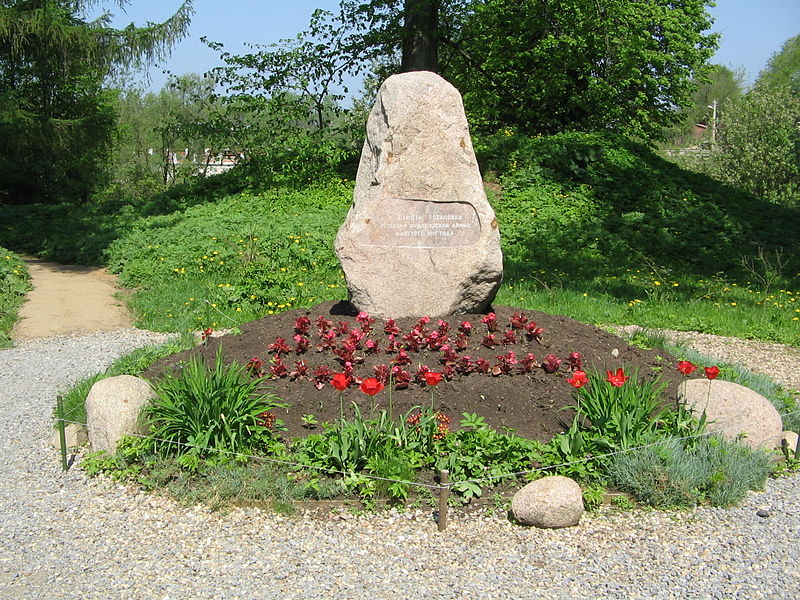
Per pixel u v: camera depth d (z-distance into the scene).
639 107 29.80
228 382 5.61
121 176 47.81
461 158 7.46
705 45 31.14
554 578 4.22
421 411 5.74
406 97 7.36
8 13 19.47
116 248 16.02
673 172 21.08
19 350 9.98
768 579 4.23
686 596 4.06
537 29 25.84
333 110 23.00
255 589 4.09
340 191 20.00
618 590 4.11
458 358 6.47
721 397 5.93
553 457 5.35
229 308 11.70
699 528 4.81
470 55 23.73
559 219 17.77
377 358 6.60
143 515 4.95
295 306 11.57
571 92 26.75
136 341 10.42
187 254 14.57
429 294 7.40
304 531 4.70
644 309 11.98
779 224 19.09
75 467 5.74
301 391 6.22
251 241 14.85
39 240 18.27
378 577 4.20
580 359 6.56
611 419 5.55
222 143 22.92
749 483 5.31
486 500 5.06
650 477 5.12
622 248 16.47
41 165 26.12
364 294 7.44
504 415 5.97
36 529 4.80
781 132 38.00
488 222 7.47
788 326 11.29
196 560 4.40
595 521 4.88
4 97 20.88
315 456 5.29
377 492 5.02
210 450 5.38
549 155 20.34
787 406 7.01
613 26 23.55
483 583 4.16
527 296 12.41
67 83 24.59
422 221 7.42
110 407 5.77
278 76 22.06
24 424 6.84
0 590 4.10
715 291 13.62
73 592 4.08
